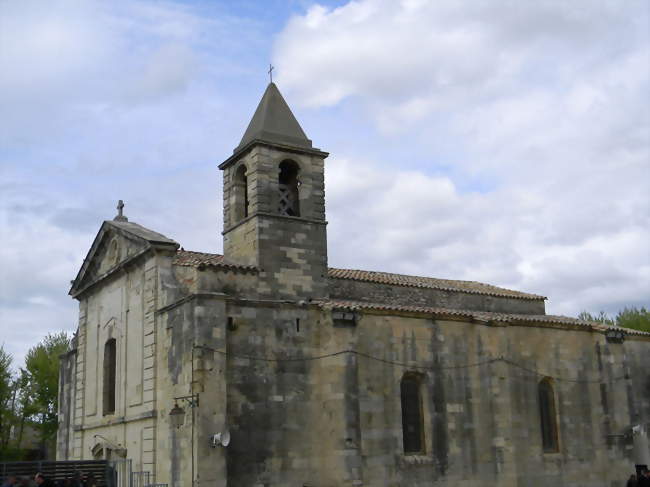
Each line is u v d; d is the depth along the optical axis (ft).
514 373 135.44
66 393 159.84
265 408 112.78
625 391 147.33
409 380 126.41
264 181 124.26
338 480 112.68
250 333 114.32
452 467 125.18
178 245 122.93
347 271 147.43
